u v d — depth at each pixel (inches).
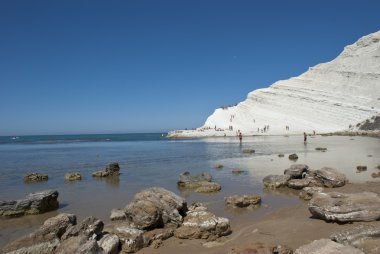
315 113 3491.6
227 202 572.1
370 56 4025.6
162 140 3208.7
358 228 333.4
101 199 649.6
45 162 1370.6
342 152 1371.8
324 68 4136.3
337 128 3221.0
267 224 441.7
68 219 410.6
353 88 3745.1
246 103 3993.6
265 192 673.0
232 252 321.4
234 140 2536.9
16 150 2260.1
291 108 3644.2
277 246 334.6
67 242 335.0
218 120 3853.3
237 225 454.6
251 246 326.3
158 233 416.2
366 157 1178.6
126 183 823.1
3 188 796.0
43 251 347.6
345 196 443.8
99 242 367.2
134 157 1494.8
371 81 3740.2
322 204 437.4
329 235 372.2
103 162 1327.5
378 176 786.8
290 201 590.9
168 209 456.4
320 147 1632.6
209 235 407.8
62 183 847.7
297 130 3225.9
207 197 641.6
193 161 1248.8
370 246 301.9
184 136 3486.7
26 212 561.0
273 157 1254.3
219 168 1020.5
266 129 3326.8
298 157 1216.8
